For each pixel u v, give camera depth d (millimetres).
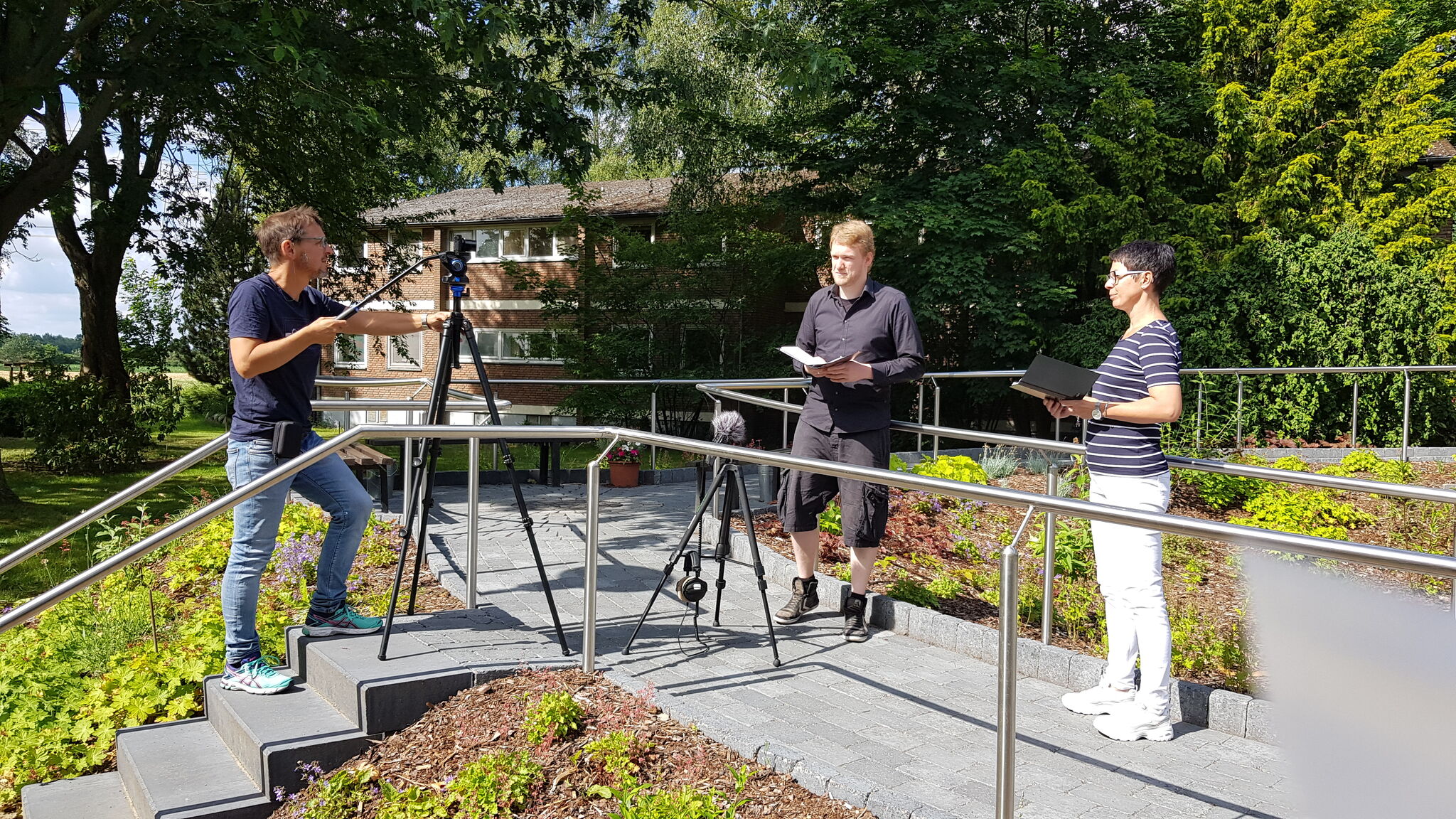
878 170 18844
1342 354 13586
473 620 4625
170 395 17953
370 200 17312
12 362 16172
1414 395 13680
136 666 4676
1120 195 16844
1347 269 13680
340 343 29328
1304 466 9141
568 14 13805
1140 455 3547
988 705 3752
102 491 13750
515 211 27469
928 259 16562
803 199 19422
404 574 5797
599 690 3795
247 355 3771
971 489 2656
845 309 4586
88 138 11414
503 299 27438
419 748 3531
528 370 27172
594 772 3232
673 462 16609
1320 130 16391
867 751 3283
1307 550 2039
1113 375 3582
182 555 6473
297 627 4430
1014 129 17562
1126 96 16297
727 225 20875
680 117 19359
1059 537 6301
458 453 17031
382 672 3771
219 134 14938
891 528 6500
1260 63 17234
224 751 3879
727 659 4250
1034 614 5055
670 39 21578
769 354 21047
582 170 13133
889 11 17359
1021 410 19047
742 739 3305
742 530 6488
